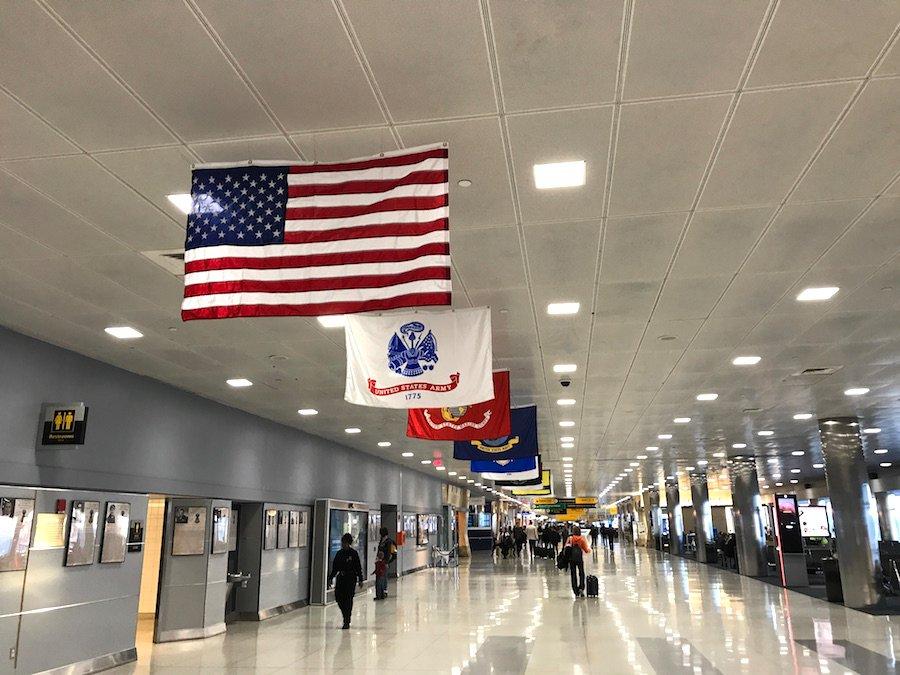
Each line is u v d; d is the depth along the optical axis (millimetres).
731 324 8375
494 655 9531
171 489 11156
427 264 3785
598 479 36906
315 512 17172
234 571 14148
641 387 12203
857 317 8125
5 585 7828
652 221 5508
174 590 11680
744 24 3264
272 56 3516
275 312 3863
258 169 4148
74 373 9180
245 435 13938
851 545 14898
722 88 3764
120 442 9969
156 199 5082
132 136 4254
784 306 7688
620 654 9414
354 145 4371
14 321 7902
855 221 5531
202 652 10305
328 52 3484
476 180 4805
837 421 15594
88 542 9102
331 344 9062
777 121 4102
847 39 3375
